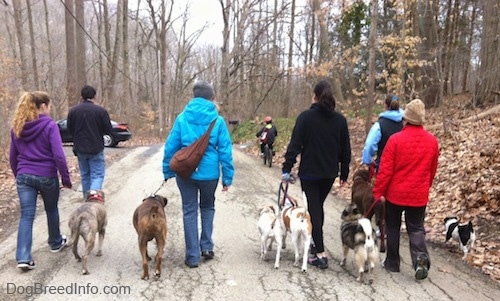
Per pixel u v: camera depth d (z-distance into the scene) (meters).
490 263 5.30
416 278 4.77
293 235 5.14
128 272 4.95
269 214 5.40
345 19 17.64
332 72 17.19
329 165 5.09
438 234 6.47
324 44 16.98
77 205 7.94
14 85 15.30
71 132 7.43
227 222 7.07
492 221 6.51
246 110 31.17
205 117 5.10
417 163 4.77
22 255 4.82
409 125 4.88
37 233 6.27
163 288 4.54
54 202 5.32
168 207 8.02
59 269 4.98
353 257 5.59
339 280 4.83
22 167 4.99
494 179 7.46
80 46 20.75
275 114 30.69
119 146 20.89
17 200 8.29
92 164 7.48
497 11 15.68
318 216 5.19
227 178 5.30
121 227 6.68
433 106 18.50
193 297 4.35
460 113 15.55
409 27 14.88
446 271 5.12
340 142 5.22
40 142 5.01
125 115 30.30
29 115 4.95
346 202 8.71
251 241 6.15
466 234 5.50
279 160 15.27
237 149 21.00
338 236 6.43
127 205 8.10
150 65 46.88
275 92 31.81
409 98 14.20
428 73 17.95
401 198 4.82
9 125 13.23
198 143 4.95
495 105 14.59
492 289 4.64
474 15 23.41
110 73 28.48
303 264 5.04
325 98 5.07
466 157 9.55
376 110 20.12
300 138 5.09
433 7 17.28
